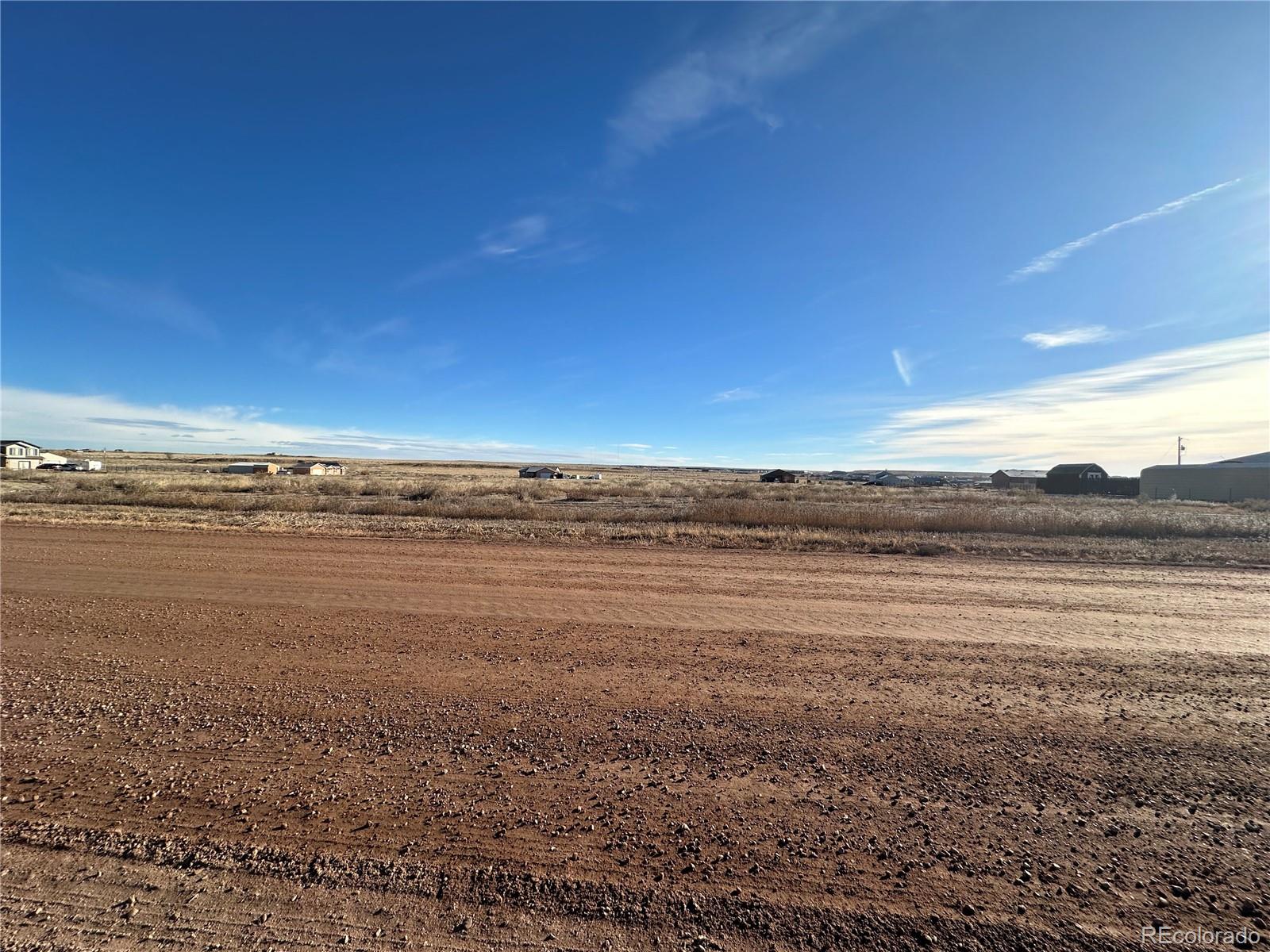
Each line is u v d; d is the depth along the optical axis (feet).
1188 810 12.20
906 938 8.97
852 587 35.42
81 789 12.66
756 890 9.91
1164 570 42.45
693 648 23.02
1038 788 13.00
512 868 10.41
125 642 23.07
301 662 20.94
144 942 8.91
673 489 181.06
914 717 16.69
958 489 224.94
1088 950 8.73
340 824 11.57
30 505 88.84
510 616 27.78
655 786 13.04
